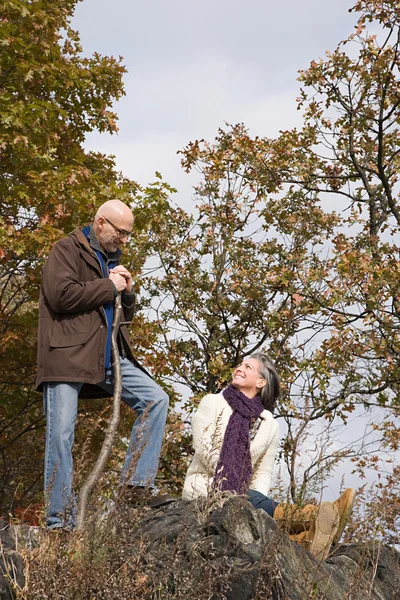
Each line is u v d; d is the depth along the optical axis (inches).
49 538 169.2
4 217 517.0
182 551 176.6
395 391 502.3
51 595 153.2
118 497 172.2
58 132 582.9
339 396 499.2
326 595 189.2
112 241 225.0
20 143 470.0
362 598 195.0
